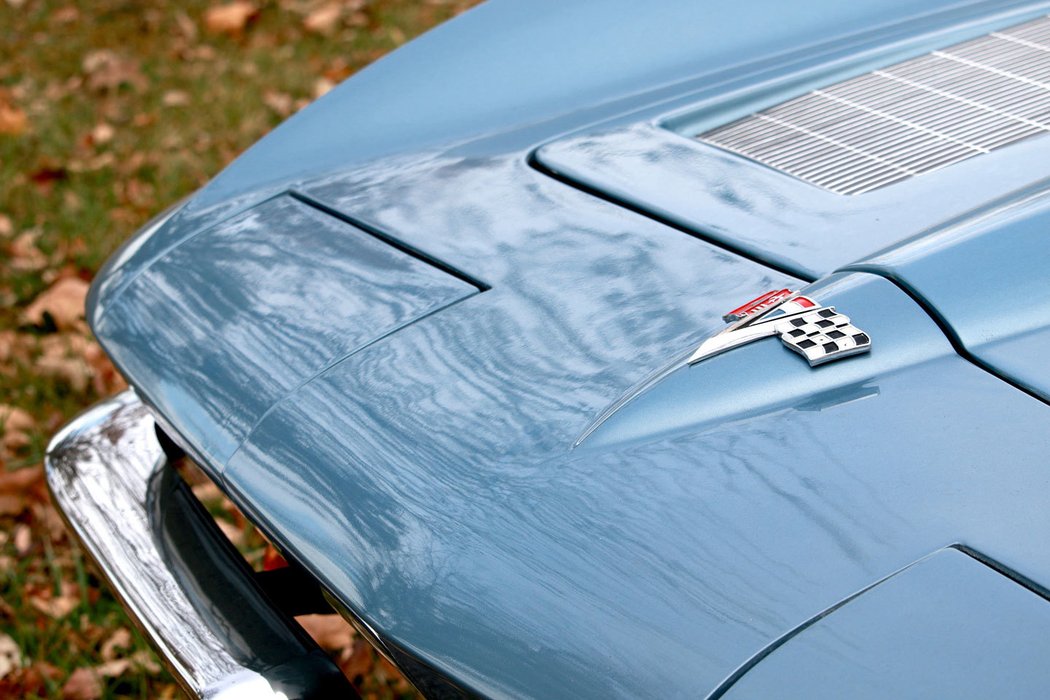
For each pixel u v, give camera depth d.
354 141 1.84
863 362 1.11
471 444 1.13
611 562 0.97
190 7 5.56
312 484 1.17
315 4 5.42
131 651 2.15
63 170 3.93
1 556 2.40
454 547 1.03
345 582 1.08
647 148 1.62
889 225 1.35
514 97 1.90
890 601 0.89
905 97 1.69
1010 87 1.66
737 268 1.31
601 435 1.09
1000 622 0.86
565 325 1.26
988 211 1.27
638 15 2.05
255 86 4.50
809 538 0.95
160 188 3.71
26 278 3.33
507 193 1.56
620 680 0.89
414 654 0.99
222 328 1.44
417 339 1.30
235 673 1.28
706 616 0.91
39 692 2.10
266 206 1.70
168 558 1.47
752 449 1.04
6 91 4.57
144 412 1.69
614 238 1.40
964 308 1.15
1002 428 1.02
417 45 2.06
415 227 1.53
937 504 0.96
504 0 2.15
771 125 1.67
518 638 0.95
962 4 2.03
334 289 1.44
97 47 5.16
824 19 2.04
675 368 1.14
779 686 0.85
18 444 2.69
